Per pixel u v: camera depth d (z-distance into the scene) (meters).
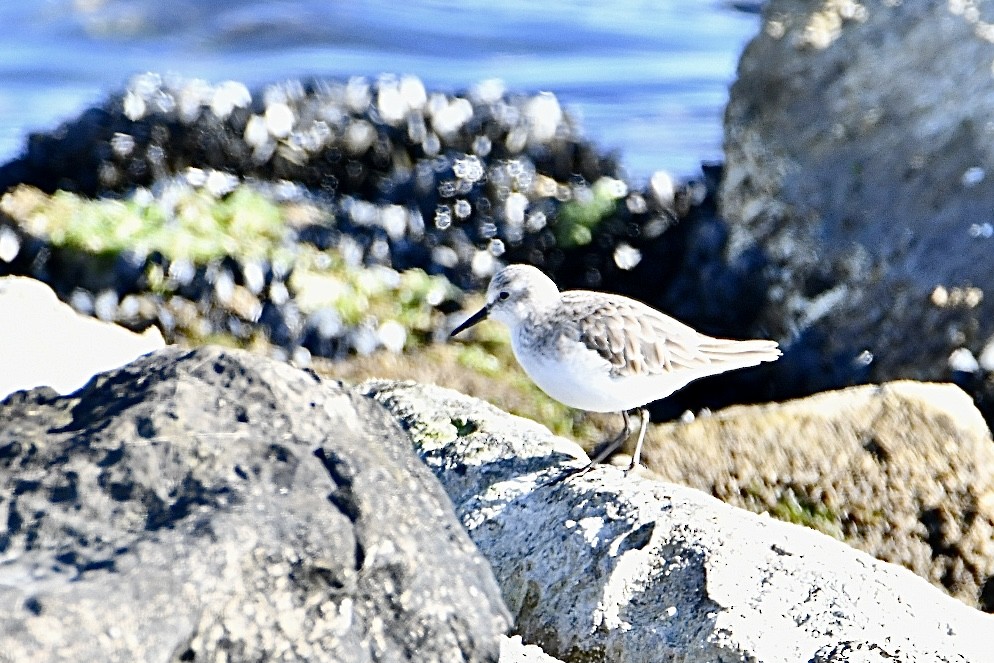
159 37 25.38
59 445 5.18
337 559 5.02
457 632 5.21
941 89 14.42
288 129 17.83
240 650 4.73
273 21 26.12
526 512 8.04
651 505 7.81
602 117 21.72
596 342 9.27
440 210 17.20
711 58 24.86
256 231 15.73
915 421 10.71
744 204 15.38
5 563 4.66
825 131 14.85
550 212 17.06
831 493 10.30
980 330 13.90
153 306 14.42
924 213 14.24
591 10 27.66
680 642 7.00
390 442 5.73
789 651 6.83
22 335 8.90
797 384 14.24
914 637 6.99
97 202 15.96
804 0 15.60
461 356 14.09
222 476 5.14
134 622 4.52
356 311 14.62
